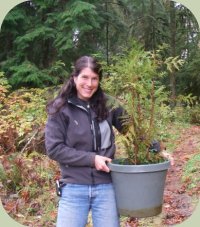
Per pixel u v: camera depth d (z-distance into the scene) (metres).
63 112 3.03
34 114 6.07
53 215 4.71
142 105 3.08
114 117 3.18
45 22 8.18
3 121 5.73
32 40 8.01
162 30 9.16
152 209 3.02
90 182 3.02
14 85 8.27
